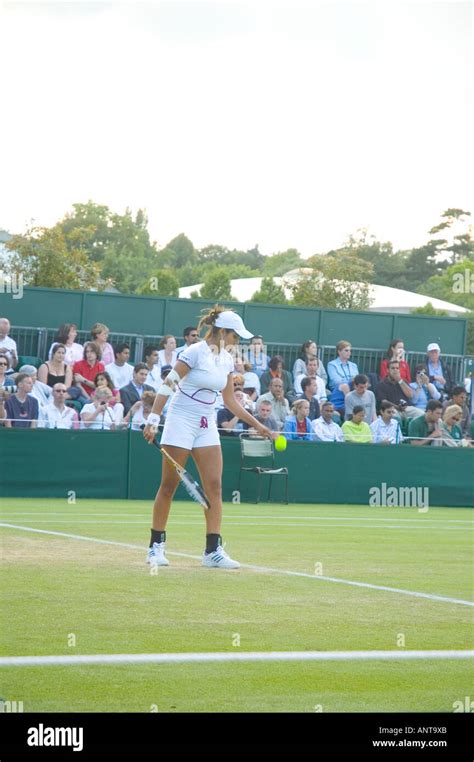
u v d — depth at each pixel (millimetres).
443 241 75750
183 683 5438
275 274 65750
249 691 5359
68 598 7617
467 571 10070
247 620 7039
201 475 9484
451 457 20438
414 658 6152
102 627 6641
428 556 11281
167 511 9508
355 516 16953
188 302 22922
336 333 23875
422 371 22016
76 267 37219
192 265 83000
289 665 5879
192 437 9359
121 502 17812
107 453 18453
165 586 8305
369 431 20219
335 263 40562
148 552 9562
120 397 19172
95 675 5508
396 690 5488
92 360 19391
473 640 6695
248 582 8688
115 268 65500
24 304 21812
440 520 16797
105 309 22375
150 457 18703
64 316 22109
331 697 5324
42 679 5398
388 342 24359
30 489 18062
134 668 5676
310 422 19828
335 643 6465
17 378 18188
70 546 10789
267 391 20656
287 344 22828
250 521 15055
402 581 9203
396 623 7160
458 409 21016
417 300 38281
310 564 10148
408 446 20203
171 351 20188
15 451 17969
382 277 75125
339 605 7770
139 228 70500
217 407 19594
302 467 19609
